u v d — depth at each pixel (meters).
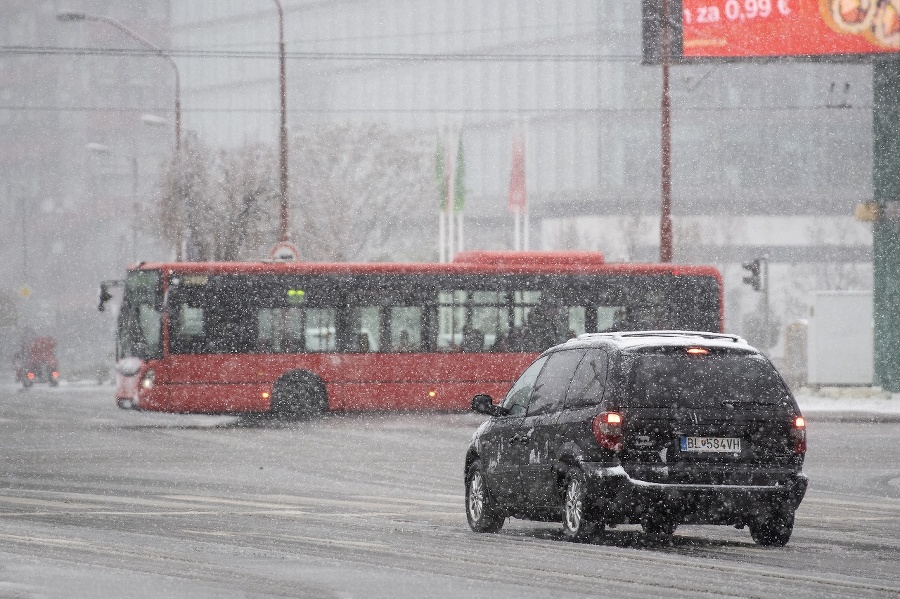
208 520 32.91
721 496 27.22
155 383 74.31
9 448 59.34
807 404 88.88
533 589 21.39
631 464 27.23
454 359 76.62
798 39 91.50
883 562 25.84
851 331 95.75
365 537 29.44
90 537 28.70
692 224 199.12
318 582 21.91
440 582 22.11
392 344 76.44
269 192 122.44
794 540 29.98
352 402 76.06
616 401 27.45
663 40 91.69
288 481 45.09
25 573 22.75
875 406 87.00
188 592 20.64
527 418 30.00
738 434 27.61
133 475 46.91
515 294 77.19
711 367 27.91
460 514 35.38
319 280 75.88
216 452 57.31
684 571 23.92
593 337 29.56
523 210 123.31
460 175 119.31
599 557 25.92
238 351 75.06
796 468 27.80
